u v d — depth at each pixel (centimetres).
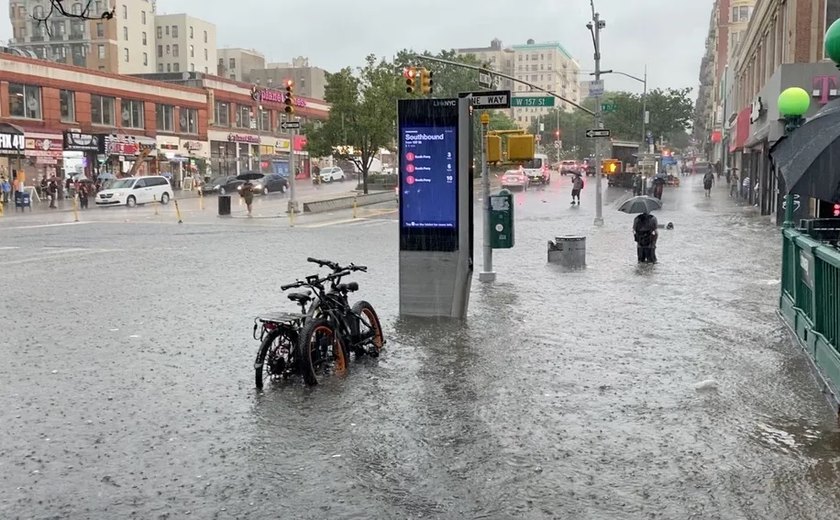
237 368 827
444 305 1089
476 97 1228
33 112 5406
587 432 622
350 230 2650
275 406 693
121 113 6206
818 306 770
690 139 18325
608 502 493
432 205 1079
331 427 637
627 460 562
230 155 7700
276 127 8562
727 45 10088
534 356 870
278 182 5691
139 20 11938
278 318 753
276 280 1469
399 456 573
